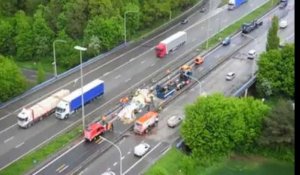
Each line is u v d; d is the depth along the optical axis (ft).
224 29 518.37
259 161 294.87
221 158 287.69
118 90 374.63
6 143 297.53
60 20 457.27
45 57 445.78
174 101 357.61
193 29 520.83
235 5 583.58
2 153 286.05
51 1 473.67
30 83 395.34
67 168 270.67
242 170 285.43
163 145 297.53
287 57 363.56
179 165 277.03
